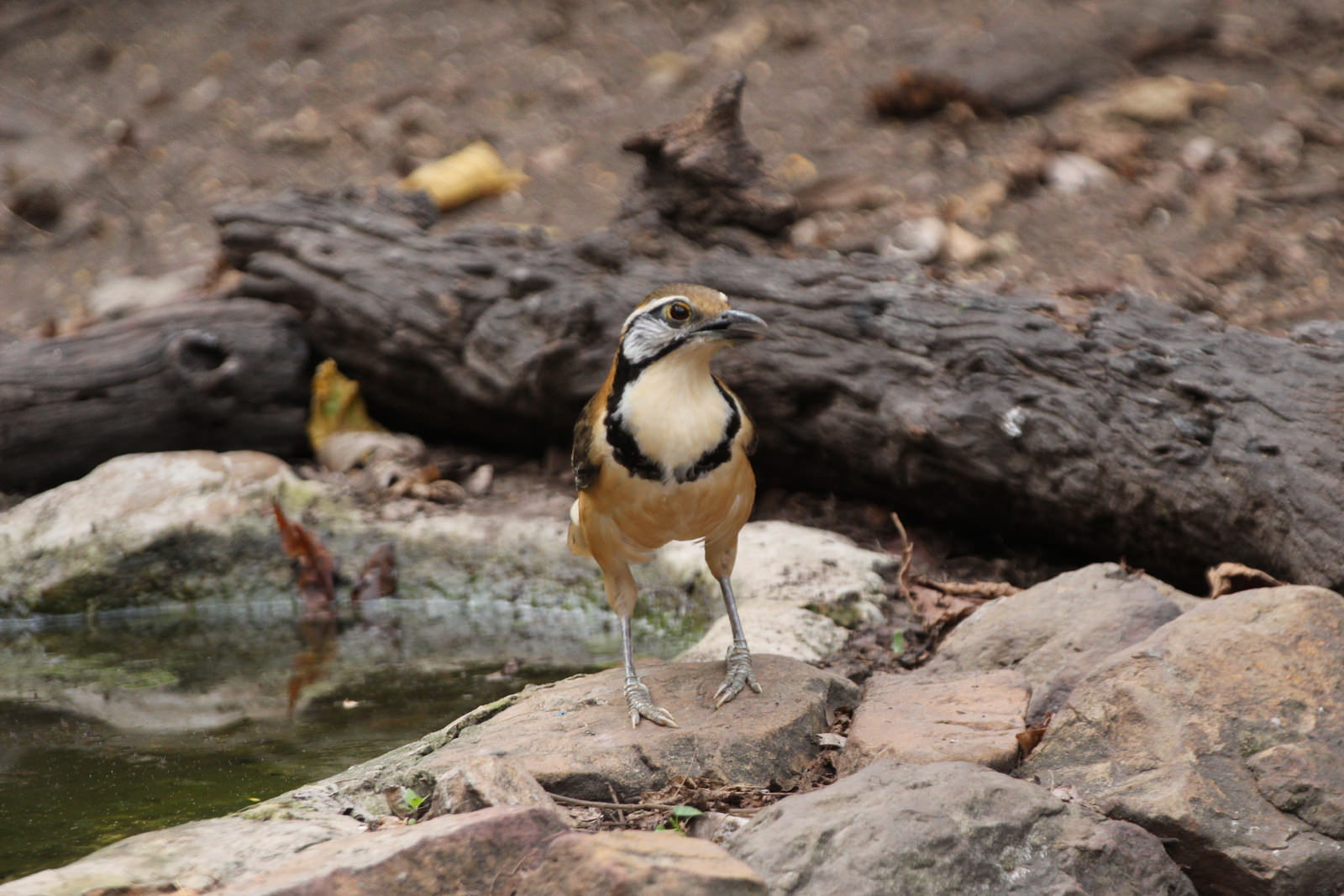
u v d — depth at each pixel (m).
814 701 7.45
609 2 22.45
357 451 13.26
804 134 17.86
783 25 20.75
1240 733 6.27
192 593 11.97
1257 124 16.48
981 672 7.97
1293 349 9.80
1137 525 10.00
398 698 9.29
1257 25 18.69
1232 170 15.52
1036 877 5.54
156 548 11.88
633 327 7.15
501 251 13.40
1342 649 6.65
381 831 5.95
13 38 24.48
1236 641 6.70
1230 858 5.80
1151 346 10.07
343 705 9.16
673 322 6.97
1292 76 17.53
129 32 24.34
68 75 23.11
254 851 6.02
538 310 12.65
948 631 9.56
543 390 12.69
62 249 18.30
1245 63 17.97
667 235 13.64
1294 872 5.71
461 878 5.46
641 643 10.52
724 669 8.07
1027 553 11.18
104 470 12.55
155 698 9.52
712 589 10.62
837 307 11.46
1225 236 14.25
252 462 12.67
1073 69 17.88
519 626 11.16
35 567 11.75
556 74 20.64
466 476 13.45
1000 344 10.56
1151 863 5.73
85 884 5.67
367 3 23.81
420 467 13.13
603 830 6.30
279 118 20.77
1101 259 14.08
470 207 17.45
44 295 17.17
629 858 5.12
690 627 10.67
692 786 6.65
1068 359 10.29
